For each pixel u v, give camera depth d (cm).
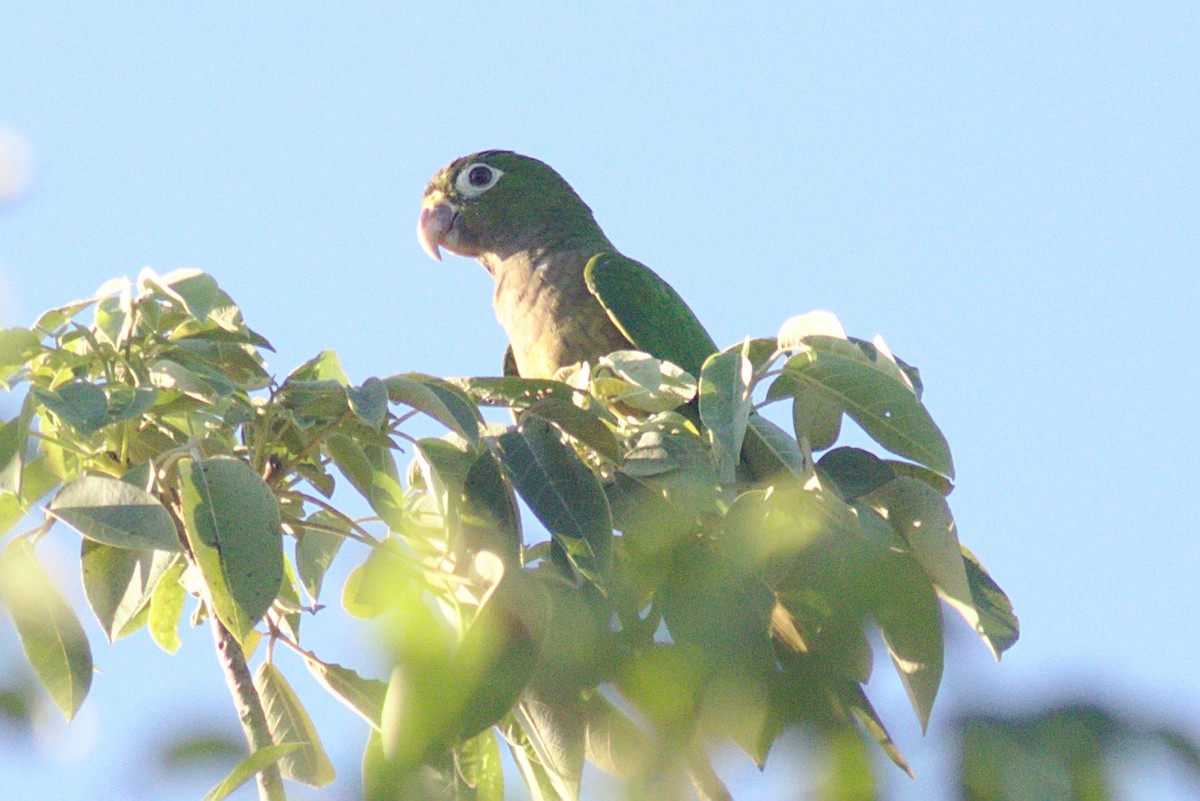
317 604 578
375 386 497
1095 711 185
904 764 221
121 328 535
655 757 241
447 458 526
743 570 273
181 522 501
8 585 423
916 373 582
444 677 232
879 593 250
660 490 498
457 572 495
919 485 499
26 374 542
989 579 526
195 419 550
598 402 568
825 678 237
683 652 248
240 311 590
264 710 568
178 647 589
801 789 215
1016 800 184
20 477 475
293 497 536
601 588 364
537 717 417
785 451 546
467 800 496
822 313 515
